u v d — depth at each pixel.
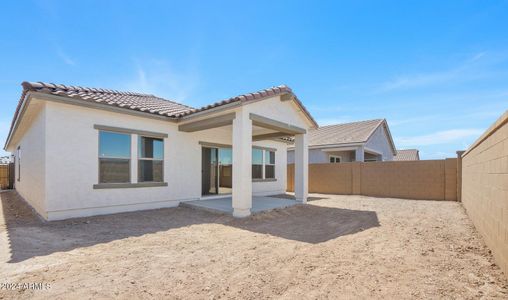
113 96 10.60
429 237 5.98
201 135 11.55
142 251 4.97
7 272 3.88
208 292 3.33
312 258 4.64
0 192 16.92
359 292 3.33
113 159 8.72
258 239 5.92
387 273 3.94
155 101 13.25
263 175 15.14
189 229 6.81
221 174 13.07
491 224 4.72
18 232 6.23
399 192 14.04
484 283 3.54
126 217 8.09
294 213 9.30
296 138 11.88
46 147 7.32
